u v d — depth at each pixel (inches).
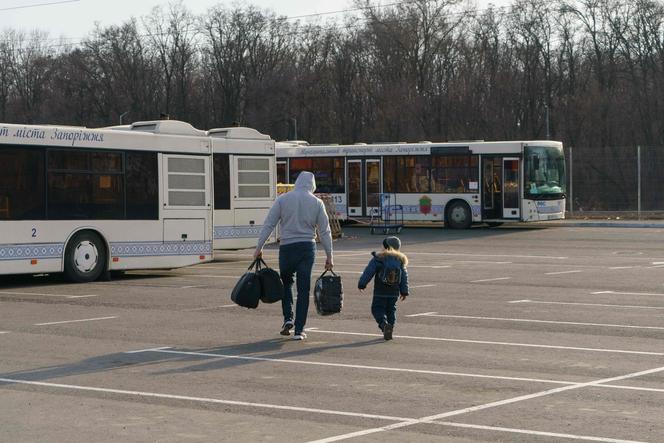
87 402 495.2
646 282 1091.9
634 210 2456.9
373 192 2261.3
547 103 3887.8
